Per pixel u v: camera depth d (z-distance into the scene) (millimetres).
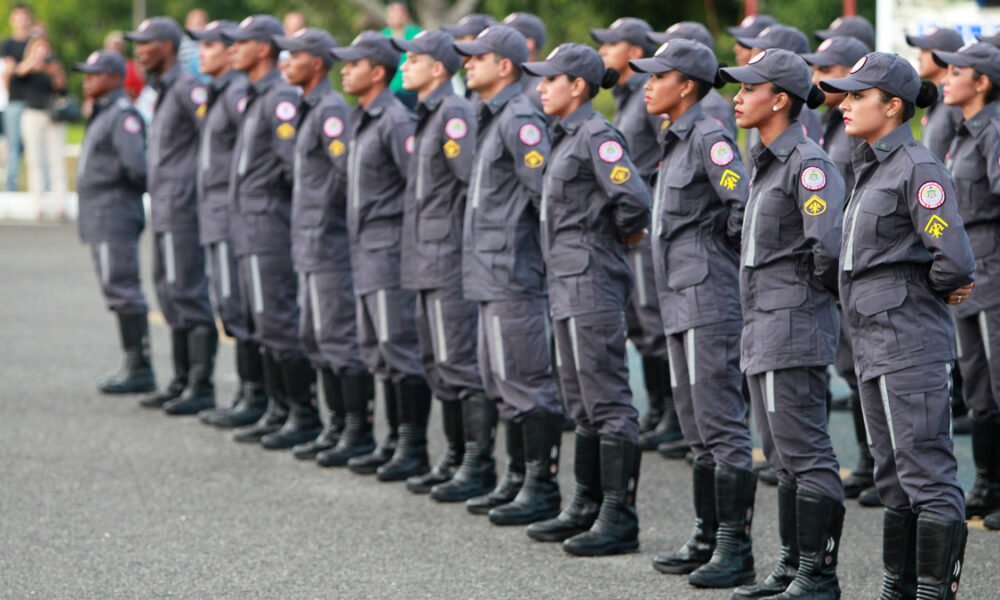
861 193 15555
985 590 17641
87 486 22844
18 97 57656
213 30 26297
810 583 16594
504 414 20797
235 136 26203
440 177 21531
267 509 21609
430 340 22125
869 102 15391
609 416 19125
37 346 34500
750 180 17688
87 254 49750
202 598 17625
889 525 15906
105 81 28938
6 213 59531
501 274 20250
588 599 17438
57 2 119188
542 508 20625
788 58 16484
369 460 23688
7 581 18297
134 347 29859
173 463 24344
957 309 20562
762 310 16531
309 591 17844
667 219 18000
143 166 28781
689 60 17984
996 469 20750
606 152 18719
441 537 20109
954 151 20781
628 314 25406
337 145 23500
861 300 15422
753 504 17969
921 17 34000
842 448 24906
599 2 76500
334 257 23984
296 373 25453
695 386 17812
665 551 19391
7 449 25172
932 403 15148
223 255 26391
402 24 47375
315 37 23938
